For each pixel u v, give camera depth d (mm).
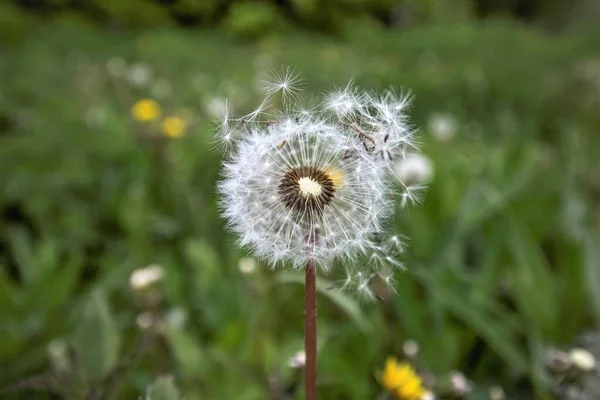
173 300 434
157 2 2744
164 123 641
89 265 507
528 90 1118
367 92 218
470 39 1808
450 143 746
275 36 2285
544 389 333
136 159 633
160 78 1239
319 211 211
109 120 741
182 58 1512
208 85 1153
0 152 656
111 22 2693
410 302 381
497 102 1081
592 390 326
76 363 329
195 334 417
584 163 720
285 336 401
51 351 346
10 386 315
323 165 216
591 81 1114
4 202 595
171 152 640
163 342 360
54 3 2645
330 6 2689
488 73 1267
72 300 457
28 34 1908
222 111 214
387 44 1927
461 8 2852
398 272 381
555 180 636
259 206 213
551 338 395
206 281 434
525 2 3170
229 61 1525
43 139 703
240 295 410
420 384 317
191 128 707
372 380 358
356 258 211
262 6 2480
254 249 210
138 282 366
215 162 588
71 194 614
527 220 524
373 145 209
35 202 588
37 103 963
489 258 423
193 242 449
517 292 404
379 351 372
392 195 214
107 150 703
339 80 1161
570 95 1078
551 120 1021
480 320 374
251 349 352
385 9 2846
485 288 411
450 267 427
